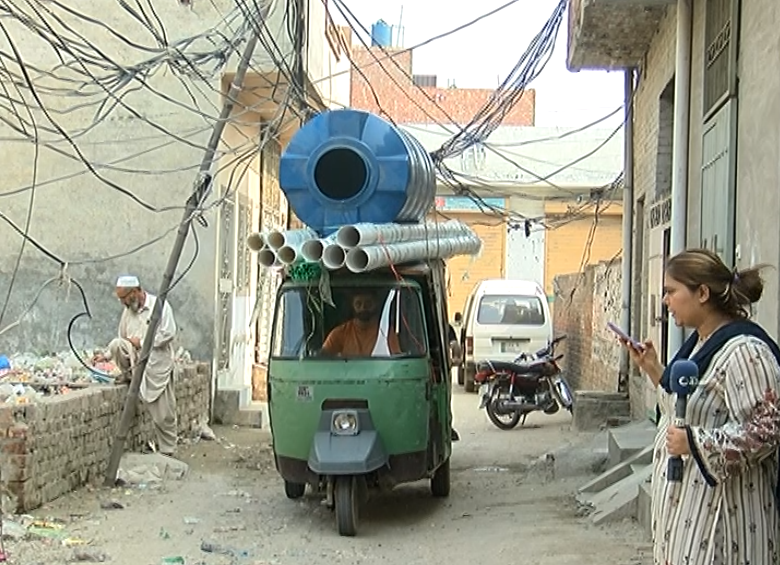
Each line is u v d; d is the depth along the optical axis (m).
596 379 18.69
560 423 16.42
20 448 8.51
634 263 14.87
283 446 8.67
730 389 3.60
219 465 11.68
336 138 8.97
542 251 29.52
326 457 8.20
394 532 8.60
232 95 11.20
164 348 11.82
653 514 4.01
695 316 3.82
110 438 10.65
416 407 8.59
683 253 3.87
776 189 6.32
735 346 3.65
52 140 14.80
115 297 15.01
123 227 15.02
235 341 16.56
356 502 8.52
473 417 17.34
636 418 13.85
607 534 8.15
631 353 4.21
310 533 8.52
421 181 9.44
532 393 15.74
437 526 8.86
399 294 8.77
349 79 24.39
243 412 14.94
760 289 3.84
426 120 31.77
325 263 8.01
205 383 14.19
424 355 8.74
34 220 15.06
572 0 14.28
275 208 20.22
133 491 9.98
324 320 8.75
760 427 3.50
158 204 14.98
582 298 20.89
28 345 14.99
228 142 15.48
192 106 14.84
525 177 28.38
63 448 9.38
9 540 7.65
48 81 14.79
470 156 28.34
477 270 29.77
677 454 3.62
